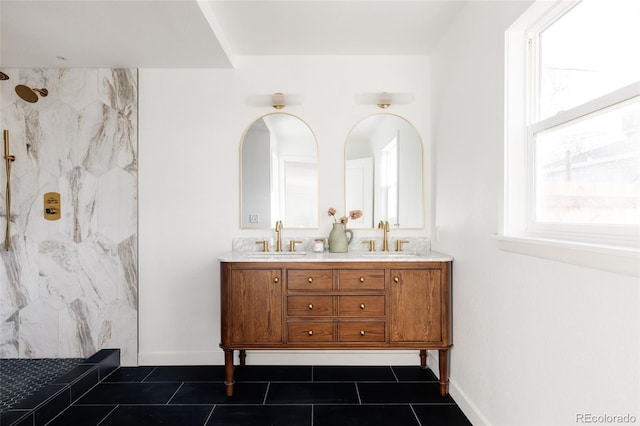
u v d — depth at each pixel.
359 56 2.79
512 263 1.60
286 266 2.27
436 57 2.63
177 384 2.42
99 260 2.71
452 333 2.30
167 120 2.74
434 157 2.70
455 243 2.27
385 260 2.26
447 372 2.32
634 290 0.98
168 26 2.13
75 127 2.71
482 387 1.88
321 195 2.80
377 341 2.26
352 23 2.32
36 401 1.97
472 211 2.01
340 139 2.79
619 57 1.17
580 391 1.19
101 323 2.71
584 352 1.17
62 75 2.71
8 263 2.70
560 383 1.28
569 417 1.24
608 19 1.21
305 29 2.39
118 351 2.71
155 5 1.91
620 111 1.14
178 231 2.74
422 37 2.50
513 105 1.65
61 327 2.70
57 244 2.71
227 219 2.76
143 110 2.74
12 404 1.95
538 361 1.41
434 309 2.26
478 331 1.93
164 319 2.73
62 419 2.00
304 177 2.80
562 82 1.47
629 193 1.11
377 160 2.79
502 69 1.66
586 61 1.32
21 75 2.70
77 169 2.71
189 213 2.75
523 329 1.51
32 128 2.70
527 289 1.48
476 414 1.91
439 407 2.13
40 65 2.66
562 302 1.27
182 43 2.35
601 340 1.10
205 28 2.16
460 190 2.19
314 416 2.03
